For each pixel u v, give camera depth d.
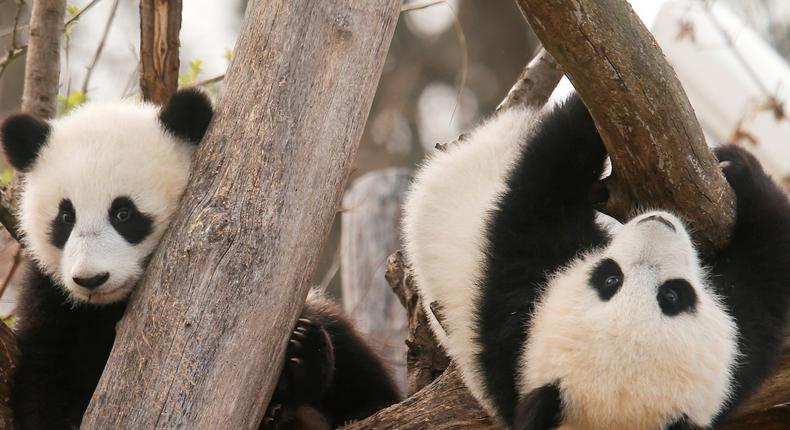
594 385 7.16
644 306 7.09
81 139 9.43
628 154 7.60
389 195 15.71
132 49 13.53
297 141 7.96
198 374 7.78
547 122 8.45
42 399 9.43
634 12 7.09
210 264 7.82
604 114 7.40
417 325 10.34
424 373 10.37
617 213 8.36
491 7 26.41
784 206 8.10
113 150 9.28
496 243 8.34
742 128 11.69
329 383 10.32
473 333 8.38
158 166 9.31
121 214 9.15
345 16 7.99
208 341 7.79
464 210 8.95
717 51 11.95
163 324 7.84
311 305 11.05
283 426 10.22
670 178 7.61
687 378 7.08
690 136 7.39
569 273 7.82
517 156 8.62
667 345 7.03
